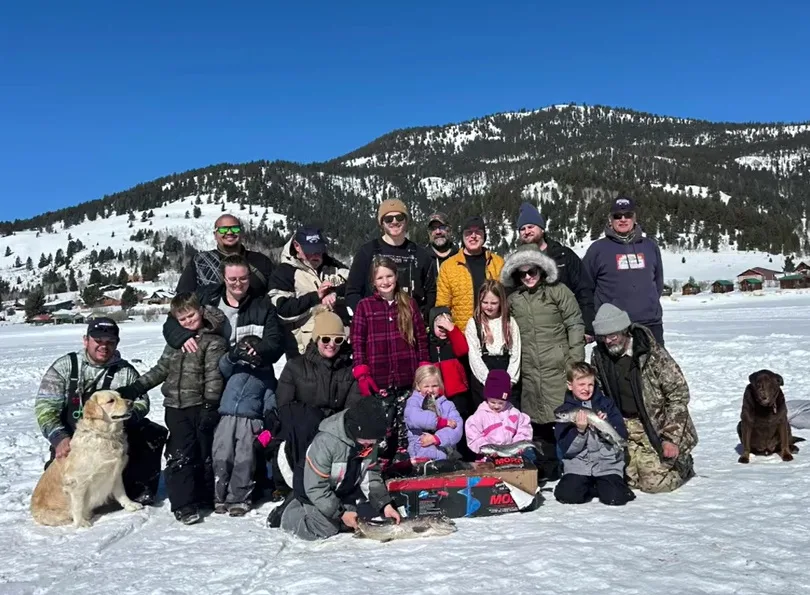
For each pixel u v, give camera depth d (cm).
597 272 622
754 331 1984
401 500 435
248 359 482
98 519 479
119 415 466
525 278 529
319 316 493
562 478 470
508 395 486
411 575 337
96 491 469
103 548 416
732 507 418
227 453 484
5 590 353
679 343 1664
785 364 1119
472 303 573
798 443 585
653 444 471
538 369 528
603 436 457
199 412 492
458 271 580
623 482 458
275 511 450
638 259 604
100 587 351
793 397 797
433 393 489
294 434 461
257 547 404
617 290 606
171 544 420
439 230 652
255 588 336
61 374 509
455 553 366
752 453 566
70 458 459
